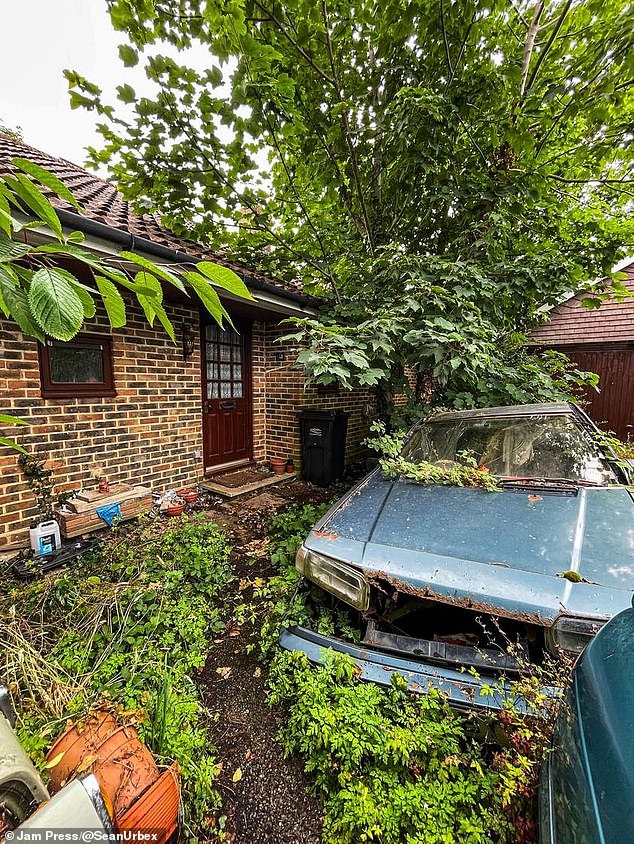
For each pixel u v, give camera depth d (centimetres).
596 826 65
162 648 198
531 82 327
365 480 265
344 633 181
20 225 64
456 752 130
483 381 340
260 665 202
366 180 401
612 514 170
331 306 432
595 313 748
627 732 71
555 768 92
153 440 407
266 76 246
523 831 108
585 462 217
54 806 75
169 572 258
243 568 298
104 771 104
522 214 357
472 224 352
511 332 414
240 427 547
